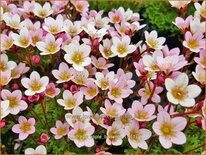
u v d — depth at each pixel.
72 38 0.24
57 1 0.26
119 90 0.21
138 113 0.20
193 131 0.23
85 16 0.26
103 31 0.23
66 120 0.20
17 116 0.24
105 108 0.21
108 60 0.24
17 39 0.23
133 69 0.26
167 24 0.30
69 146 0.22
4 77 0.21
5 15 0.24
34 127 0.21
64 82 0.22
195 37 0.22
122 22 0.25
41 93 0.20
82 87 0.21
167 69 0.19
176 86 0.19
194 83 0.23
